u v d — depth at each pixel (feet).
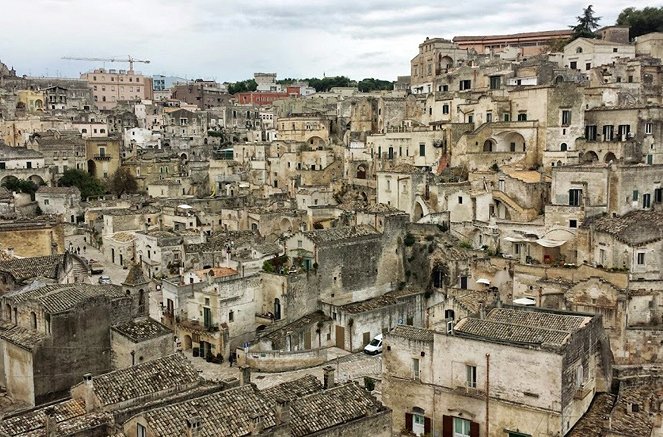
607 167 310.24
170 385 176.14
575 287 262.47
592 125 395.55
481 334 193.26
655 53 550.36
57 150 609.42
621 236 277.44
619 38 593.83
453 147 428.97
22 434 153.38
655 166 320.09
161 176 640.17
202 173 631.56
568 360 181.06
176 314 298.56
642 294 261.85
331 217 419.95
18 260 275.59
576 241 305.73
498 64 536.42
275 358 269.64
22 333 211.82
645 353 251.39
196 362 282.15
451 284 320.91
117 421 158.30
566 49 565.94
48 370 205.87
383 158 473.26
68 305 210.79
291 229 431.43
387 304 309.01
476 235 349.00
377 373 261.65
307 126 623.77
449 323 226.79
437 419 198.29
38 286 236.84
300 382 191.42
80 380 212.43
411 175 390.21
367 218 344.49
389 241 338.95
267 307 303.68
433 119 496.64
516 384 183.73
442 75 572.92
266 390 184.03
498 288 300.40
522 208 347.15
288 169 560.20
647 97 450.30
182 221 458.09
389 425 174.29
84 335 213.46
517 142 415.03
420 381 201.05
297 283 301.43
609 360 211.41
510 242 329.52
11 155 569.23
